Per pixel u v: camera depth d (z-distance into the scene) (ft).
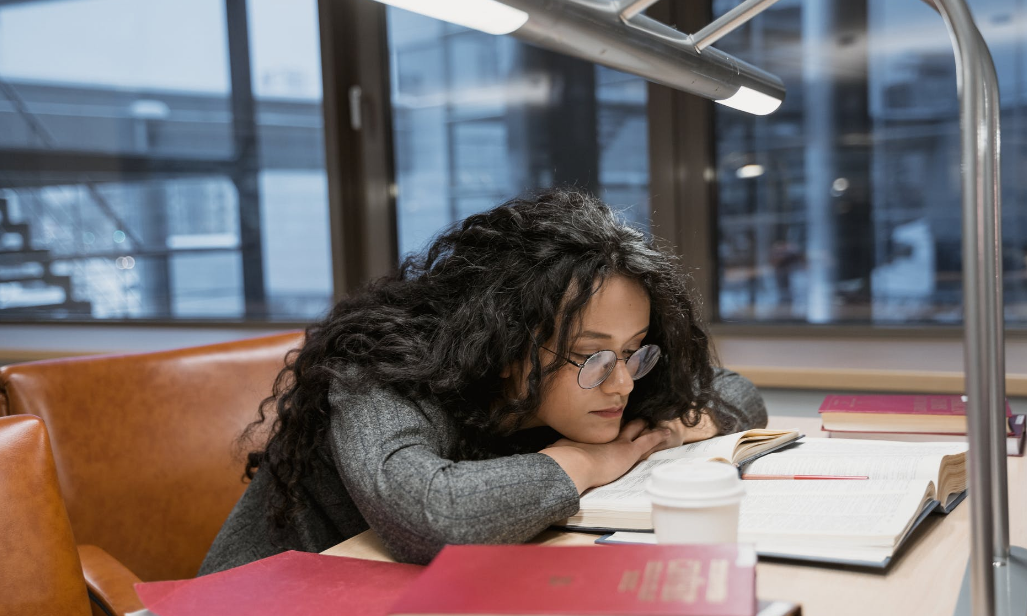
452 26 8.95
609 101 8.33
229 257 10.18
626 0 2.50
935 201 7.28
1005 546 2.50
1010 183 7.00
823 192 7.68
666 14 7.91
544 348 3.32
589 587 1.87
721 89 3.08
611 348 3.33
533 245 3.40
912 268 7.43
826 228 7.71
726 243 8.11
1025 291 7.04
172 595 2.41
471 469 2.88
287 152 9.73
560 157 8.64
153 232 10.52
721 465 2.35
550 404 3.38
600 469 3.20
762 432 3.74
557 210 3.53
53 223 11.00
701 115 7.89
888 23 7.28
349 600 2.37
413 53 9.16
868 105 7.43
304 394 3.46
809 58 7.59
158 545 4.43
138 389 4.52
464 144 9.07
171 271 10.49
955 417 4.13
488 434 3.40
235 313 10.23
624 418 3.83
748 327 7.97
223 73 9.92
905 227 7.41
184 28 10.03
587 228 3.40
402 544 2.79
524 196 3.77
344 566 2.67
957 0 2.07
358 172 9.41
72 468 4.23
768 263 7.96
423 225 9.36
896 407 4.40
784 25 7.64
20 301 11.28
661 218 8.10
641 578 1.90
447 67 9.04
